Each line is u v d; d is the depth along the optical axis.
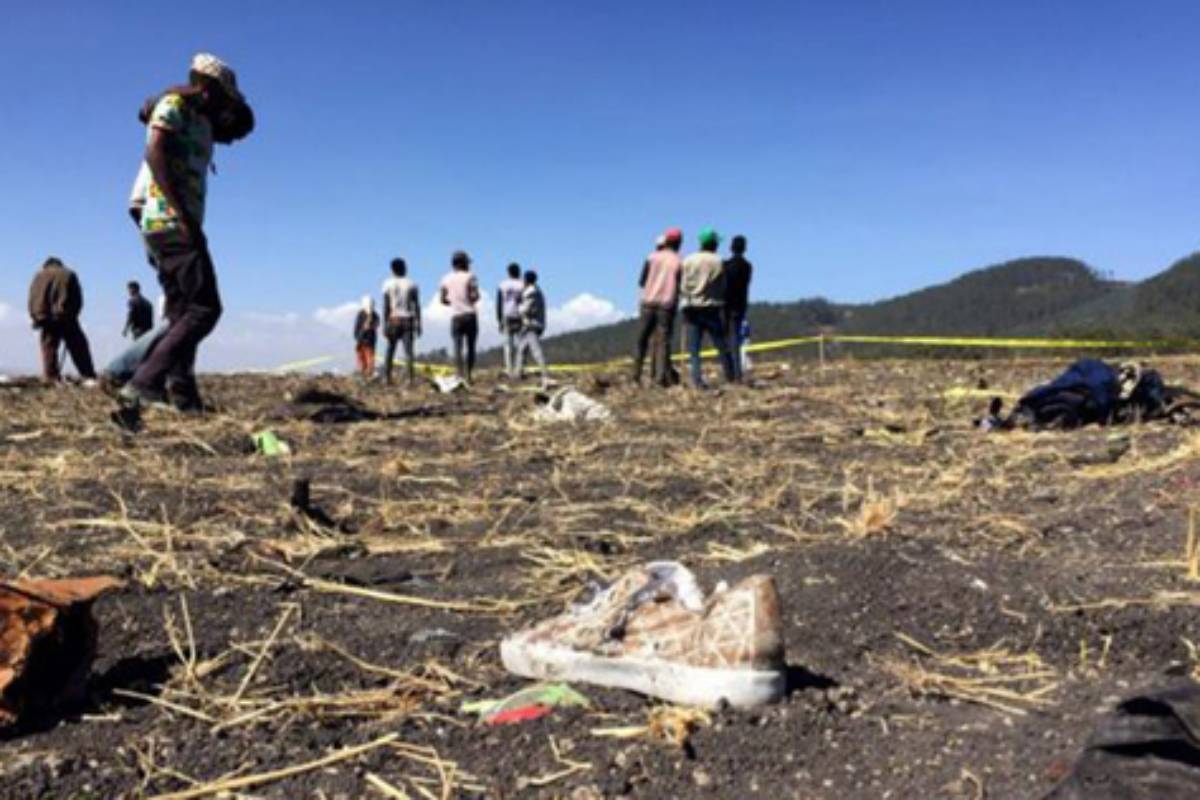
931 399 10.31
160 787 2.25
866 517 4.27
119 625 3.18
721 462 6.20
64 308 13.36
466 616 3.41
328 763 2.33
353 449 6.73
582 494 5.27
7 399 9.91
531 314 14.63
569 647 2.77
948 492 5.12
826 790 2.19
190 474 5.60
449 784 2.21
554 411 9.00
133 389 7.52
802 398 10.75
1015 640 3.08
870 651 3.00
